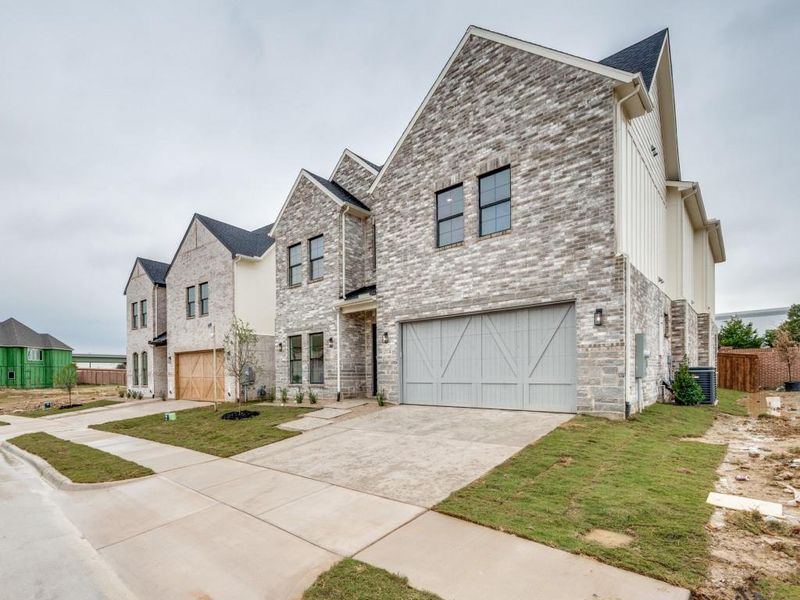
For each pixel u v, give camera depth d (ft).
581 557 10.48
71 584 11.44
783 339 58.18
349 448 24.34
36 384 145.18
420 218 37.09
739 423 27.48
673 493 14.16
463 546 11.69
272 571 11.32
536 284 29.30
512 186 30.89
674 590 8.83
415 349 37.52
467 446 22.09
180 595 10.52
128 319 81.35
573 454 19.13
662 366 37.68
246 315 57.72
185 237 66.08
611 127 26.48
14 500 19.67
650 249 34.94
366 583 10.02
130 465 24.38
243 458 24.62
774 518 11.98
